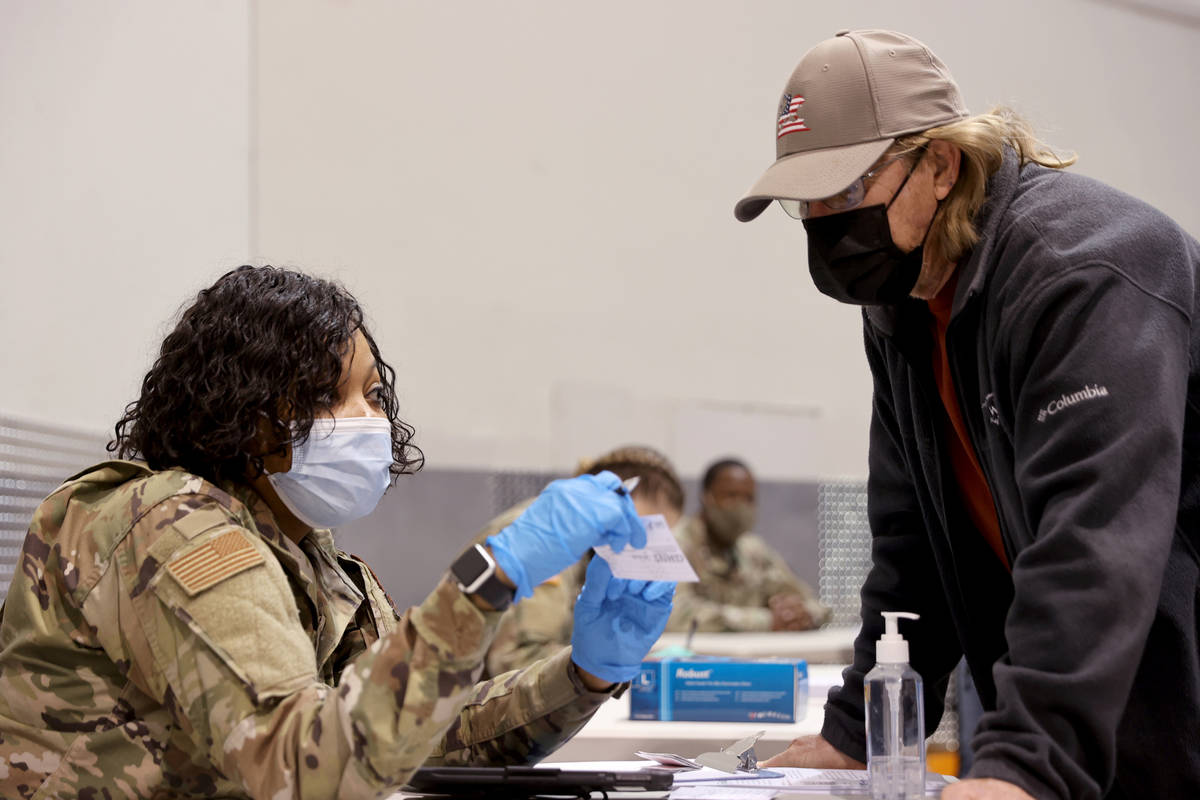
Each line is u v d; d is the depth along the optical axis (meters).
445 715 1.19
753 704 2.34
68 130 3.15
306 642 1.29
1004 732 1.16
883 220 1.42
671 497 3.35
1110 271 1.27
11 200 2.85
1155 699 1.32
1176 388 1.24
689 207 5.80
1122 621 1.16
